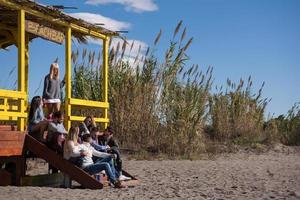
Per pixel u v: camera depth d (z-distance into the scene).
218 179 14.43
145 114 22.52
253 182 13.72
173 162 19.64
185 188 12.36
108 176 12.14
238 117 27.20
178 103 22.61
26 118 12.48
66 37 13.66
